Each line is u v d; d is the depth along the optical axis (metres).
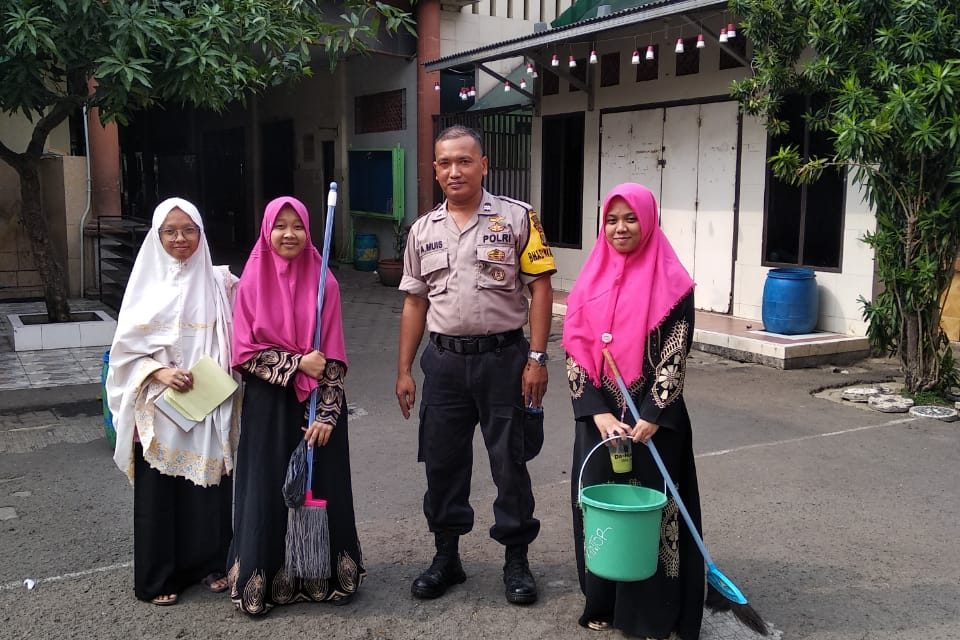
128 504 4.60
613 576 2.89
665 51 9.93
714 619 3.37
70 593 3.57
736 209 9.28
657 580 3.08
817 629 3.30
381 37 13.45
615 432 3.00
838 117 6.23
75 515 4.44
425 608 3.47
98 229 10.93
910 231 6.35
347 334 9.57
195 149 21.70
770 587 3.64
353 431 5.96
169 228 3.37
